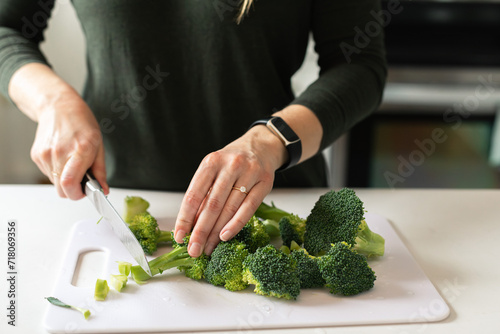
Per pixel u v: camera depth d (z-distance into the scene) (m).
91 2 1.31
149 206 1.25
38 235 1.13
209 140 1.41
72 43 2.53
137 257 0.96
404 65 2.14
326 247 1.00
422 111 2.19
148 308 0.88
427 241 1.14
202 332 0.84
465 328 0.86
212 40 1.30
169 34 1.31
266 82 1.36
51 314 0.86
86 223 1.16
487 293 0.95
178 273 0.99
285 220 1.07
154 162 1.41
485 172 2.26
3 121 2.51
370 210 1.29
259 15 1.27
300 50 1.40
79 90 2.64
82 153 1.09
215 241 0.97
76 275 0.99
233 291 0.93
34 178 2.62
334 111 1.19
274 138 1.11
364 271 0.92
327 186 1.56
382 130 2.21
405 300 0.91
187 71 1.34
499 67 2.13
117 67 1.35
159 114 1.38
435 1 2.24
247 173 1.00
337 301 0.91
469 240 1.15
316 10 1.32
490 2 2.22
